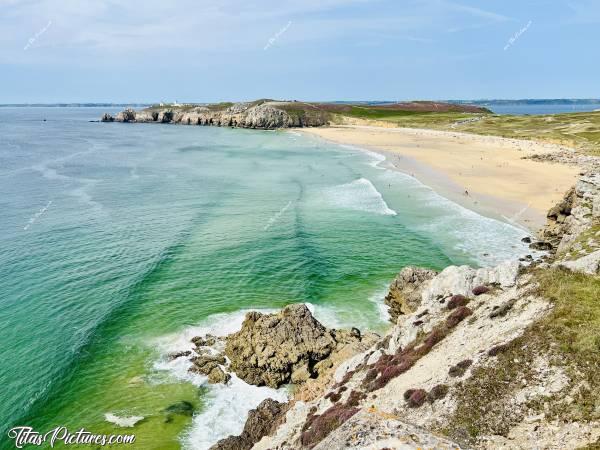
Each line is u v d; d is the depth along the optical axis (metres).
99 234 51.25
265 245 47.62
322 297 37.12
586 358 16.47
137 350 29.70
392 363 22.81
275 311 34.69
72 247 47.16
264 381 27.27
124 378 27.02
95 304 35.22
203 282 39.22
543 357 17.38
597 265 22.64
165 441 22.61
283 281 39.59
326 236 50.53
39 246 47.34
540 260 41.12
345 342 29.56
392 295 36.25
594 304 18.97
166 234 51.25
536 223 53.22
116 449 21.95
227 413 24.78
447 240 48.72
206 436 23.14
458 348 20.78
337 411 19.95
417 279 35.38
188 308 34.97
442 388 18.17
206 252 45.78
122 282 38.97
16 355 28.58
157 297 36.50
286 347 28.09
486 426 15.97
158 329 32.09
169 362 28.59
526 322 19.67
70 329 31.75
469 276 27.23
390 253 45.59
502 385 17.16
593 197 42.22
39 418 23.67
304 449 18.64
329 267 42.50
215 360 28.69
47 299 35.91
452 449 11.81
